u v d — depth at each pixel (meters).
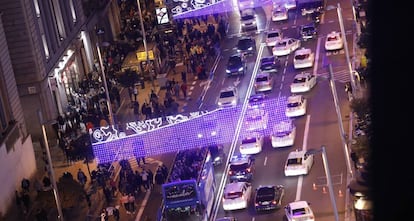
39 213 174.50
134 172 197.50
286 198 172.62
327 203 165.88
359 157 155.75
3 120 197.38
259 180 184.62
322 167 183.38
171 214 161.25
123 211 180.50
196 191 161.88
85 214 179.75
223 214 171.12
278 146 198.62
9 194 190.00
